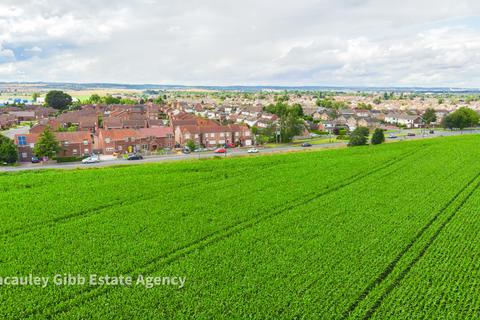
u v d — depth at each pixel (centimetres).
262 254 3369
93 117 16175
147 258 3312
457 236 3703
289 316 2519
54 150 10006
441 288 2812
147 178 6025
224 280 2945
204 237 3791
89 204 4734
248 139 13838
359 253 3372
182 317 2511
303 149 11738
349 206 4634
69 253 3425
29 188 5519
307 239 3694
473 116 18338
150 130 12562
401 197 4959
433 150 8362
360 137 11656
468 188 5328
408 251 3406
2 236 3809
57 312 2617
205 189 5416
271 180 5900
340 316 2523
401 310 2592
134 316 2531
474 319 2503
